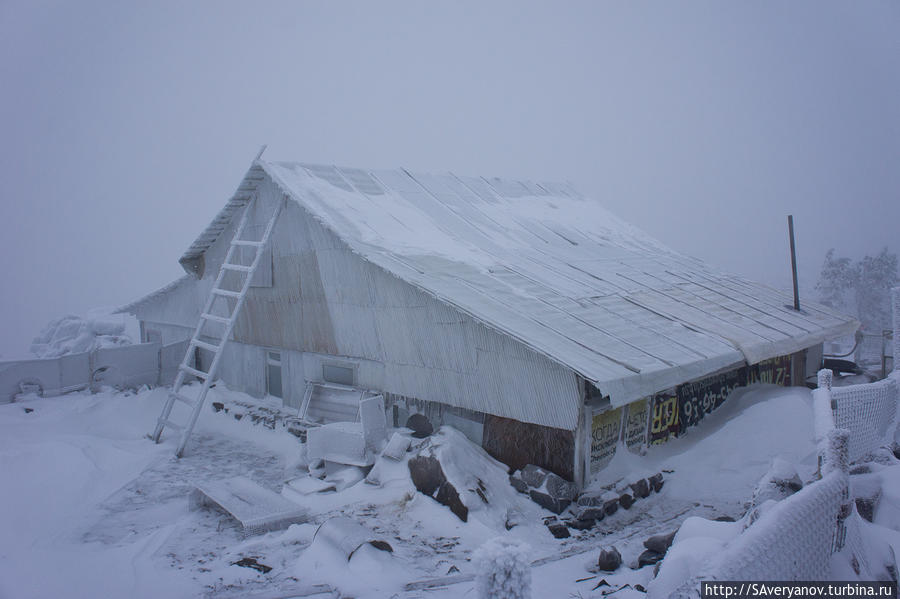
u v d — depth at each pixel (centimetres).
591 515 840
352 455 1010
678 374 981
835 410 672
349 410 1234
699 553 460
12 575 650
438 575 634
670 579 452
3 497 895
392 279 1138
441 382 1062
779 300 1716
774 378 1527
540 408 916
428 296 1068
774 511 368
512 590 314
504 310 1046
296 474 1071
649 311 1291
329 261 1282
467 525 796
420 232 1432
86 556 719
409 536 771
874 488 643
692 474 983
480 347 991
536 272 1366
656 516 864
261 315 1516
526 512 852
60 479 995
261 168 1432
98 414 1412
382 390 1184
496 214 1780
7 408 1414
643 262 1766
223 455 1231
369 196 1542
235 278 1603
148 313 2120
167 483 1048
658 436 1086
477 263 1317
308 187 1420
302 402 1357
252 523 777
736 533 519
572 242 1762
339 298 1262
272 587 591
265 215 1487
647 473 978
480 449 981
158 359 1748
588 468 909
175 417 1486
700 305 1443
